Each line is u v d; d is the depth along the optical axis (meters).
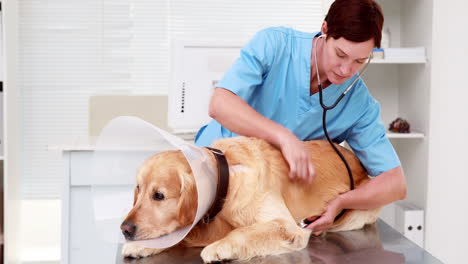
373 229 1.10
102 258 1.23
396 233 1.06
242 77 1.18
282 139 1.01
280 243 0.88
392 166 1.20
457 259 2.36
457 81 2.30
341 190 1.11
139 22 3.30
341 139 1.31
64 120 3.26
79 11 3.26
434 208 2.34
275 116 1.27
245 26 3.37
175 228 0.86
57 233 3.13
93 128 2.46
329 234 1.05
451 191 2.34
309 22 3.41
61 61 3.25
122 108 2.48
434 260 0.88
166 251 0.91
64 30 3.25
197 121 1.76
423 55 2.32
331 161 1.13
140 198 0.86
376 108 1.25
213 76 1.74
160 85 3.34
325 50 1.12
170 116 1.76
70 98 3.27
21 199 3.08
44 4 3.23
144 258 0.87
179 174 0.86
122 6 3.29
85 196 1.85
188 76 1.74
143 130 0.91
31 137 3.22
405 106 2.57
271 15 3.38
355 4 1.00
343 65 1.05
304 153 1.01
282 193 1.00
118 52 3.30
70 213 1.84
